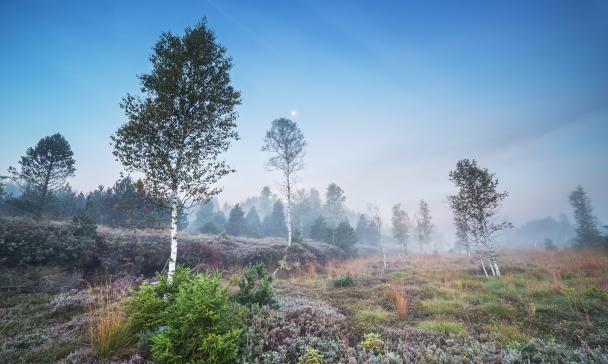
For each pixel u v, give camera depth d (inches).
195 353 193.0
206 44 430.6
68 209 1161.4
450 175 861.8
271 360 211.6
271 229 2127.2
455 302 424.2
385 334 287.7
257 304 309.4
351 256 1528.1
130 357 209.9
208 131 419.5
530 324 330.6
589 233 1712.6
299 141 1222.9
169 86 378.6
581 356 221.6
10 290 428.8
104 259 589.6
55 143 987.3
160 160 381.7
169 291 277.4
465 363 217.5
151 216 400.5
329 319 309.0
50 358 212.7
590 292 440.8
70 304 352.5
